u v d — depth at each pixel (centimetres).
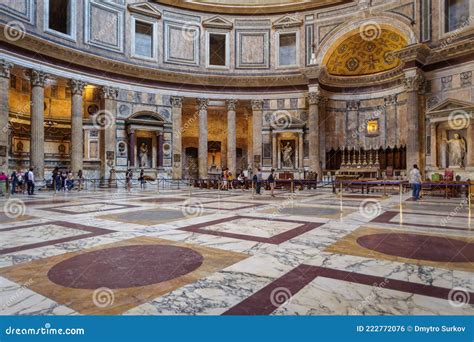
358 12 2378
